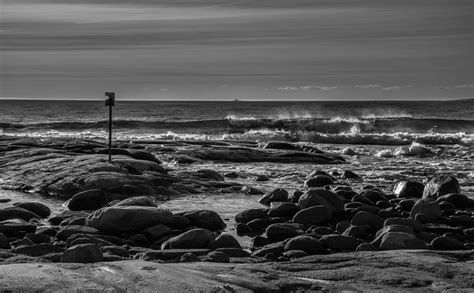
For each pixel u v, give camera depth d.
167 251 8.96
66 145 23.09
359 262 7.91
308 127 52.91
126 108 114.75
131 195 15.50
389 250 8.95
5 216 12.07
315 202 12.81
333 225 12.02
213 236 9.88
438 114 97.62
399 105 127.44
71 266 7.10
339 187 16.78
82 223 11.36
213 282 6.69
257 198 16.02
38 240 9.88
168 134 46.94
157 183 16.66
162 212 11.12
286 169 23.72
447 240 9.71
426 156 31.47
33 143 23.52
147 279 6.64
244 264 7.94
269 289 6.64
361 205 13.39
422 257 8.12
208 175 19.23
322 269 7.62
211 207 14.46
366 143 43.19
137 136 43.28
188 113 98.31
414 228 11.33
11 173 18.36
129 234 10.76
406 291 6.70
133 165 18.50
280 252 9.16
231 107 118.56
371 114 78.62
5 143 23.48
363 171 23.47
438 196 15.92
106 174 16.28
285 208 12.69
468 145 41.31
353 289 6.74
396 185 17.50
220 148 28.16
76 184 16.02
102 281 6.55
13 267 6.97
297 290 6.73
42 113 94.56
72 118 79.94
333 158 27.70
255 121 53.31
